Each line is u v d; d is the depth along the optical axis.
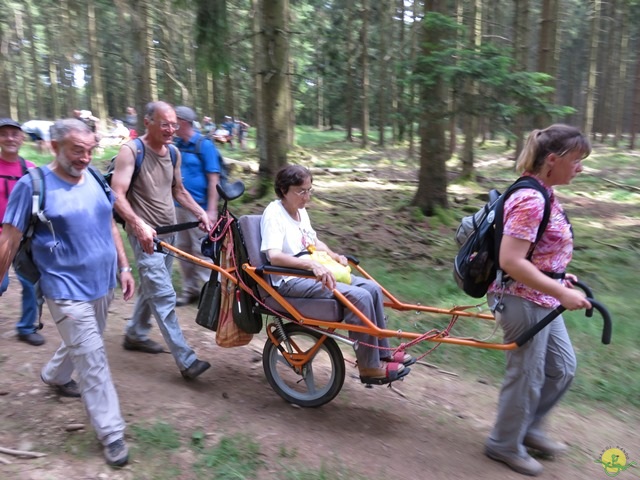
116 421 3.05
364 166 20.17
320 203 11.88
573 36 33.41
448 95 8.83
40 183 2.91
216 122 31.33
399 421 3.93
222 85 31.81
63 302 3.01
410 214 10.64
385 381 3.54
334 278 3.48
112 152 18.69
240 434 3.39
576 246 9.52
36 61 32.28
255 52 16.66
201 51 10.34
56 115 31.34
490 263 3.19
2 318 4.95
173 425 3.42
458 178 15.38
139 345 4.54
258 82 16.78
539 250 3.05
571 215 12.45
